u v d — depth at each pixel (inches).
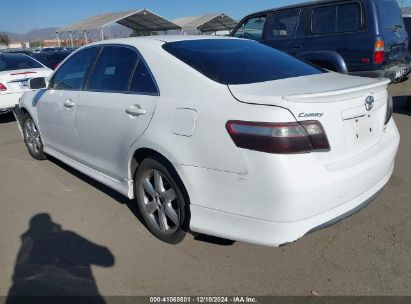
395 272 104.1
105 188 169.6
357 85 102.0
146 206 126.3
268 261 111.9
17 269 113.5
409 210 136.0
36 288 104.7
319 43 289.7
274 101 88.8
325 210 92.4
